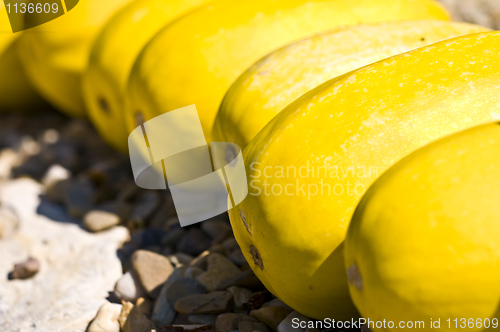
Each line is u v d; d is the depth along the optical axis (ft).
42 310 2.63
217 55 2.72
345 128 2.30
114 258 2.80
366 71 2.38
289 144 2.32
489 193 2.11
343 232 2.25
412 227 2.13
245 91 2.58
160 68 2.74
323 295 2.30
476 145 2.16
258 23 2.76
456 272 2.10
